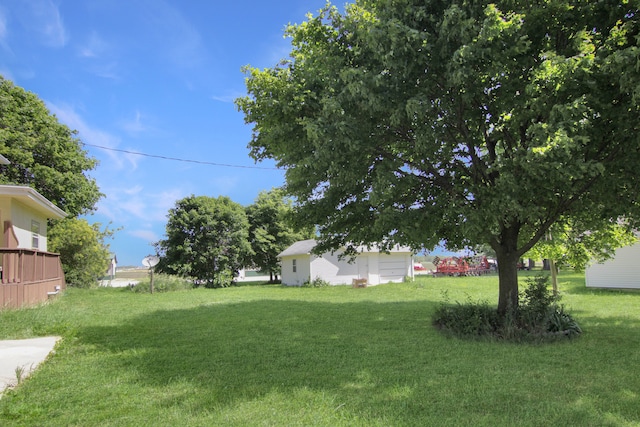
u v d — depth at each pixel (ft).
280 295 63.41
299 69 26.81
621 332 27.86
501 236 28.66
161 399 15.15
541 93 19.83
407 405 14.53
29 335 27.17
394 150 27.07
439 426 12.69
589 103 19.13
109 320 35.68
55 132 72.64
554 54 18.99
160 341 26.12
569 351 22.54
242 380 17.61
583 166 17.71
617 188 22.02
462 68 18.94
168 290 76.79
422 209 24.93
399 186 22.98
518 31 19.85
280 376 18.22
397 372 18.76
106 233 84.84
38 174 67.41
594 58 18.65
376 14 23.20
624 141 20.44
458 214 23.35
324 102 21.63
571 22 21.29
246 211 116.26
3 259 34.83
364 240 29.53
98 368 19.36
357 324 32.96
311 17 26.76
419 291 66.54
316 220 29.81
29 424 12.83
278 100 25.20
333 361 20.92
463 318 28.43
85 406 14.40
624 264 58.03
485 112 23.53
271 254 113.60
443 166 26.63
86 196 77.77
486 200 21.90
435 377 17.97
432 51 20.65
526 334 25.26
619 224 34.58
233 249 97.50
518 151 19.60
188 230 96.94
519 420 13.14
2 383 16.90
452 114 22.30
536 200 22.67
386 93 20.94
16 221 41.88
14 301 35.37
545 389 16.24
